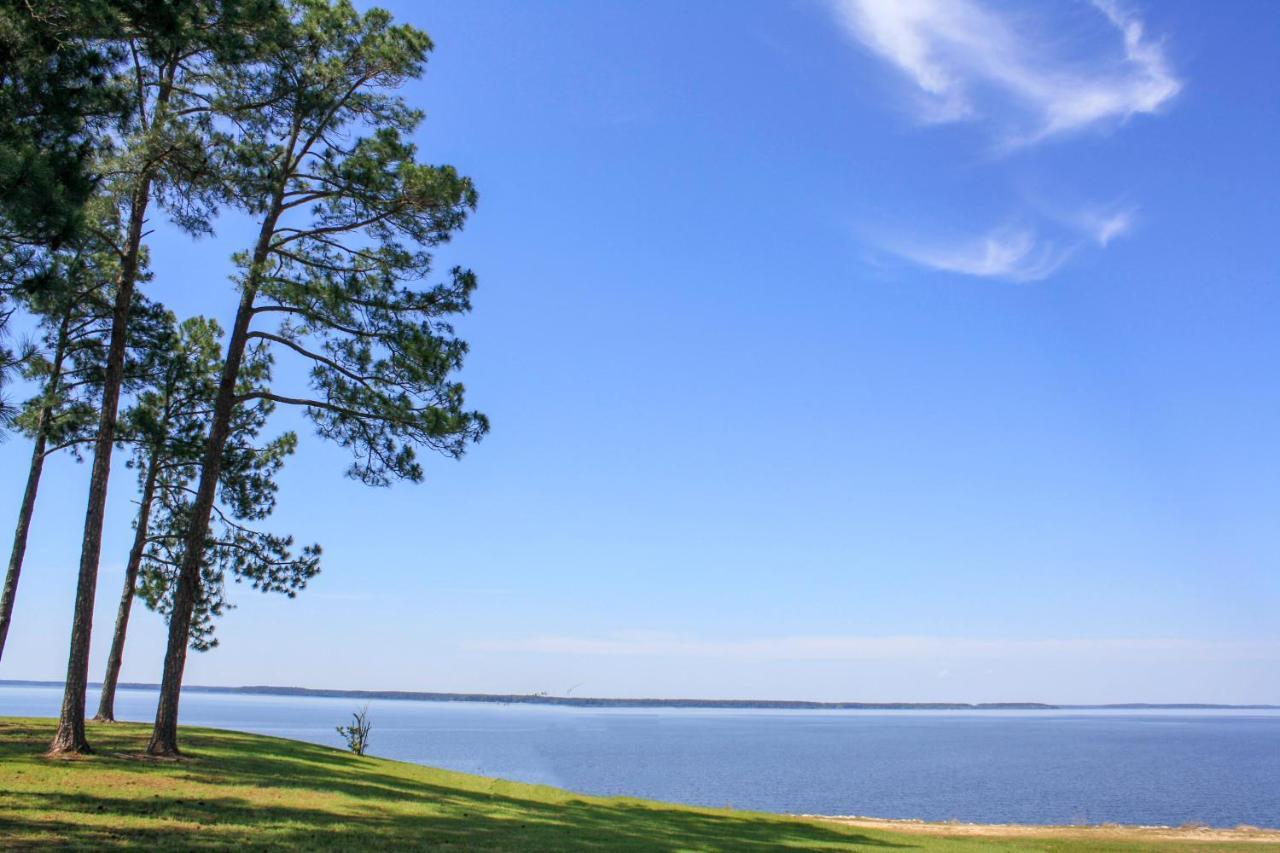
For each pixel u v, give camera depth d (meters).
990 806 47.44
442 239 21.25
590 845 14.16
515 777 55.12
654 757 86.94
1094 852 19.67
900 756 100.62
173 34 13.98
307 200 20.92
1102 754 108.06
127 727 25.86
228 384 20.00
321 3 20.22
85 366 23.66
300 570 28.41
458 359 20.66
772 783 60.06
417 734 120.25
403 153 20.81
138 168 16.08
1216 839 23.14
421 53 20.91
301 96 19.50
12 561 22.27
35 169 10.33
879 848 17.61
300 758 22.17
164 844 10.79
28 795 13.20
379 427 20.64
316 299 20.14
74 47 12.23
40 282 10.67
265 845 11.29
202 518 19.77
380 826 13.72
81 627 18.03
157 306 25.56
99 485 18.31
